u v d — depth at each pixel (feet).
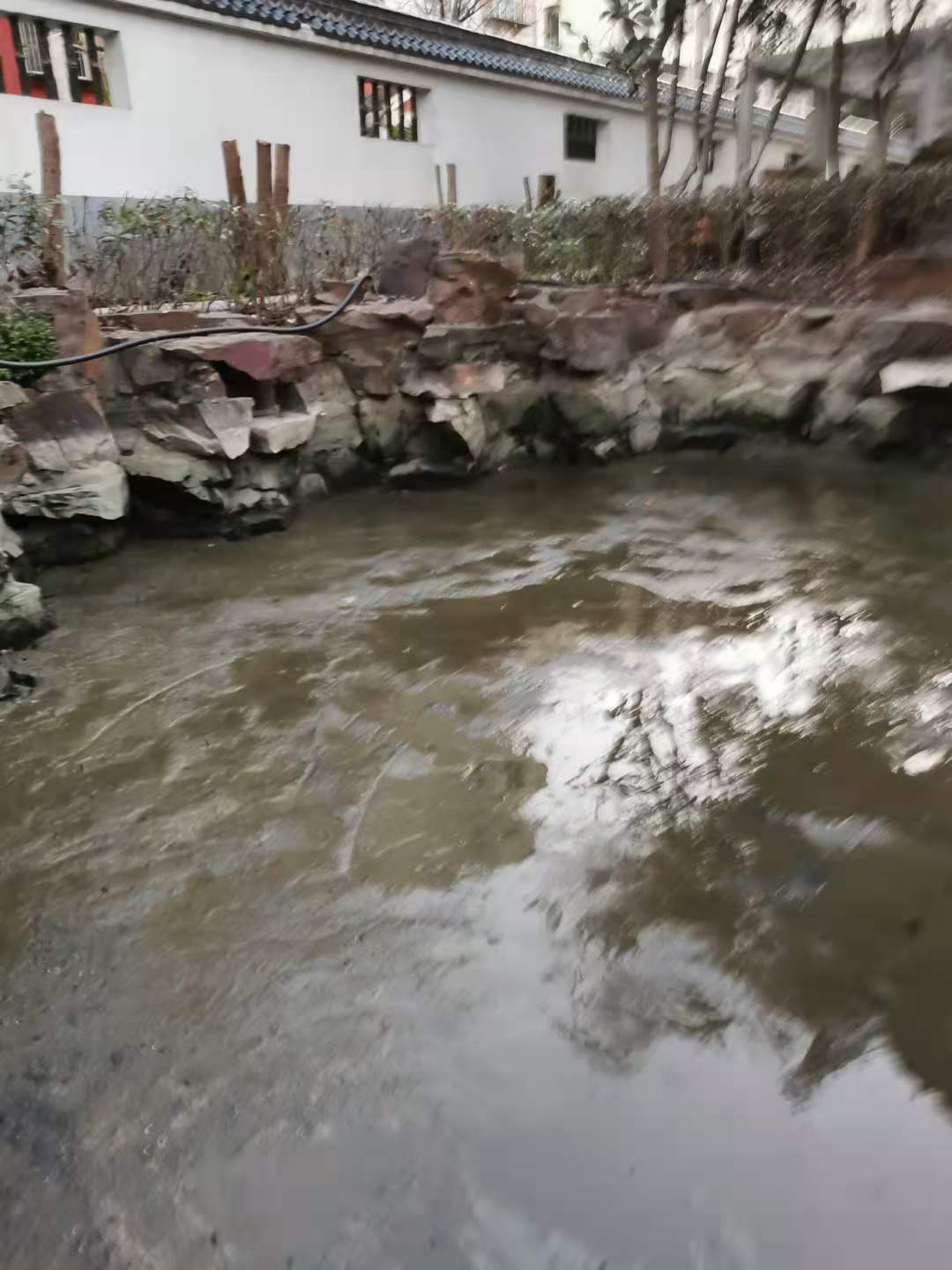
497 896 10.25
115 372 21.56
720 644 16.51
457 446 26.32
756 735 13.46
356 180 47.09
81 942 9.68
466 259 26.78
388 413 26.45
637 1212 6.94
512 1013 8.71
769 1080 8.02
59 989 9.09
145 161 38.24
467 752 13.15
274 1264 6.64
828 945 9.45
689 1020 8.63
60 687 15.10
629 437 29.37
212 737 13.58
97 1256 6.72
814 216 34.76
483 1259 6.63
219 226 28.27
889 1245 6.69
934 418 26.40
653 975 9.14
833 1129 7.57
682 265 36.76
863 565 19.85
